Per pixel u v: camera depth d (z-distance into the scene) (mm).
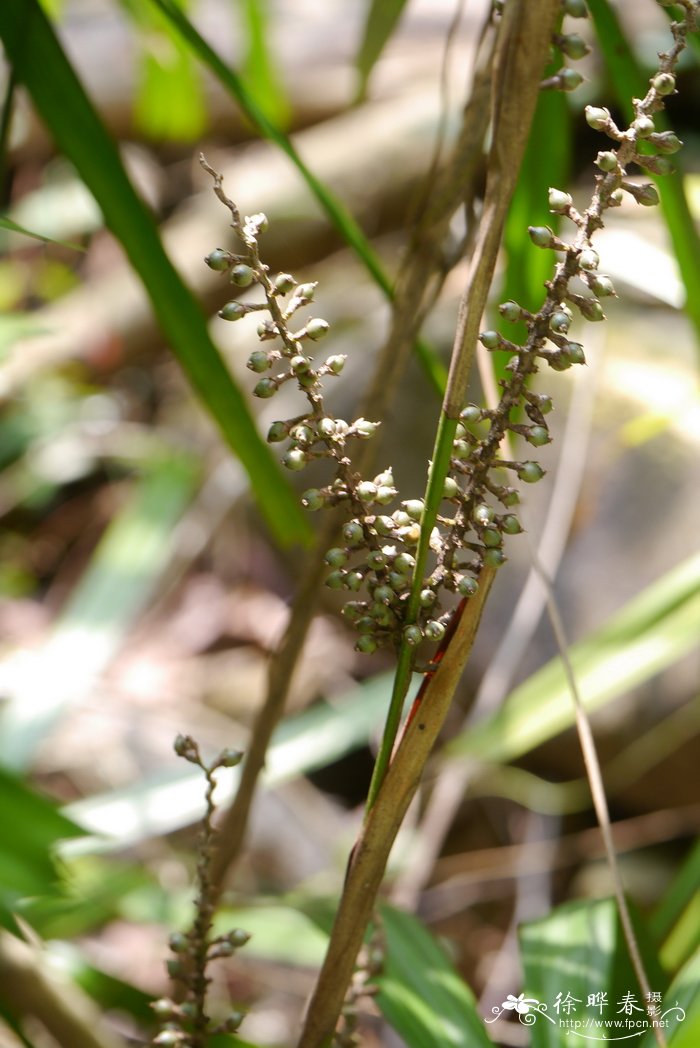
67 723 1663
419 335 749
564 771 1524
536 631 1515
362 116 2408
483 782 1534
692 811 1480
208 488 2023
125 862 1368
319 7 2635
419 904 1498
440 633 564
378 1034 1288
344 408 1798
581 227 556
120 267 2439
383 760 580
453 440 562
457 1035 687
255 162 2400
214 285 2150
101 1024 806
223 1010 1194
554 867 1511
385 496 564
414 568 570
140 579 1348
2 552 2133
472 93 707
